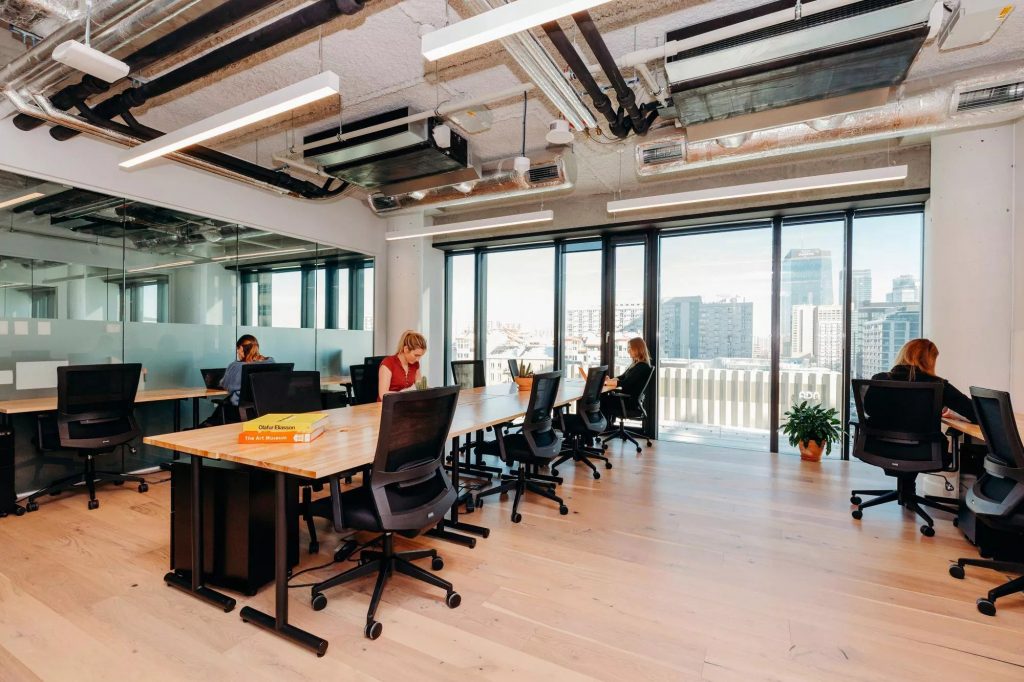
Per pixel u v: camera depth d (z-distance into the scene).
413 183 4.29
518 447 3.17
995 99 2.68
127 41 2.10
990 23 2.00
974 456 2.82
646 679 1.59
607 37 2.71
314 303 5.58
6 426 3.07
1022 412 3.22
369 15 2.49
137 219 4.02
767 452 4.81
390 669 1.64
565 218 5.58
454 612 1.98
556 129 3.09
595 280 5.87
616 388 4.88
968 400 2.81
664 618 1.94
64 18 2.07
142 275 4.05
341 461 1.80
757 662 1.68
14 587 2.13
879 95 2.58
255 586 2.08
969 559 2.31
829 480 3.86
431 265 6.53
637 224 5.25
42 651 1.70
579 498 3.43
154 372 4.15
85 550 2.51
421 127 3.52
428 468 2.02
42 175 3.40
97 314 3.78
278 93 2.21
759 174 4.60
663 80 2.98
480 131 3.56
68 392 3.07
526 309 6.32
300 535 2.76
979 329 3.46
